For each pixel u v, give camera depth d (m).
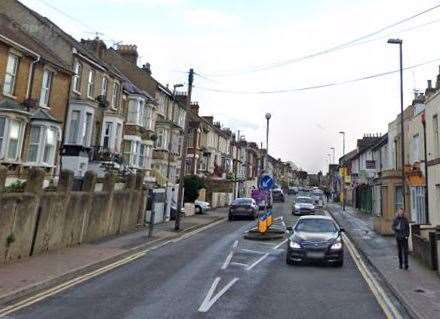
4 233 13.79
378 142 39.72
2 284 11.04
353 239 24.31
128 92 35.78
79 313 9.03
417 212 25.22
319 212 47.22
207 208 42.84
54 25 30.25
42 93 25.64
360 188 51.97
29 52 23.78
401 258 15.10
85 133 29.08
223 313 9.27
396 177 27.33
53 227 16.86
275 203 65.19
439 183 20.88
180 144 48.62
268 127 30.78
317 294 11.38
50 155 25.05
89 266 14.30
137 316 8.90
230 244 21.28
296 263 16.23
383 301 10.81
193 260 16.38
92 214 20.31
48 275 12.38
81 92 29.44
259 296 10.95
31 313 8.98
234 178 66.00
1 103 22.08
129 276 13.12
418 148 25.73
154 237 22.52
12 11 29.20
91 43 37.00
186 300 10.31
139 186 27.12
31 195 15.23
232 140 72.88
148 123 38.34
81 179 23.08
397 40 23.69
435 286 12.21
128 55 41.81
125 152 35.25
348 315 9.44
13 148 22.86
